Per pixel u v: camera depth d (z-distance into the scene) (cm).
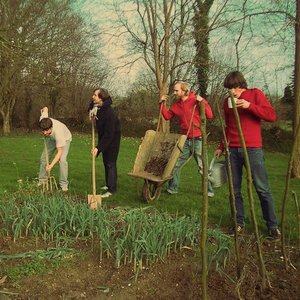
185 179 988
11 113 3112
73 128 3105
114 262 412
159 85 1942
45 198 577
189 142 754
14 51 1473
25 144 1923
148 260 405
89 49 2450
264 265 376
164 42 1906
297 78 966
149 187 700
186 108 746
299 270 394
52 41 2208
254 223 357
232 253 423
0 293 357
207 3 1791
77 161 1273
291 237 507
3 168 1089
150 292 361
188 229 447
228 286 362
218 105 353
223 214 626
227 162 352
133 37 1952
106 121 716
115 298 353
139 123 2706
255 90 501
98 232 461
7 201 588
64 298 353
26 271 394
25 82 2727
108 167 750
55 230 480
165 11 1847
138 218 484
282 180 1020
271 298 343
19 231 475
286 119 2033
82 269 402
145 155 716
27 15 2058
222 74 1969
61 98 3131
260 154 503
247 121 501
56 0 2259
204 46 1977
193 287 362
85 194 754
